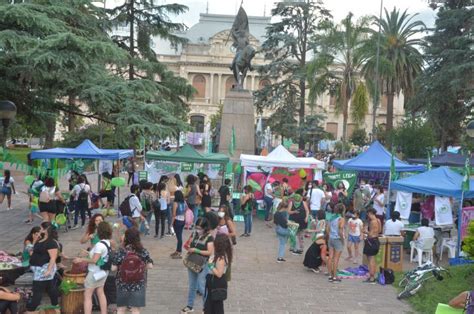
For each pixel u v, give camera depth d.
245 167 20.36
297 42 40.78
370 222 11.29
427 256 12.92
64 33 8.15
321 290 10.46
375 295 10.25
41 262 7.73
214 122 70.75
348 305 9.51
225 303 9.31
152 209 15.27
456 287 10.13
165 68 25.48
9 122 9.70
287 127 42.12
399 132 30.89
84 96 9.36
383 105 77.50
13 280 8.56
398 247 12.02
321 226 11.91
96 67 9.96
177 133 10.77
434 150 35.31
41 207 14.62
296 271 11.95
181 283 10.40
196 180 16.20
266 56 43.28
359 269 12.09
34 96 10.23
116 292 7.73
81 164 19.67
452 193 13.35
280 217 12.70
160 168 19.84
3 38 7.87
